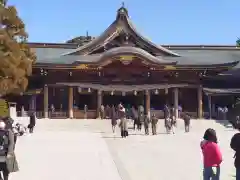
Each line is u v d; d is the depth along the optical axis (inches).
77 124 1688.0
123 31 2089.1
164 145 1006.4
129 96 2203.5
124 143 1043.9
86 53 2134.6
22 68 1550.2
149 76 2075.5
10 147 462.6
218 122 1775.3
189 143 1051.9
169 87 2047.2
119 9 2089.1
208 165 417.4
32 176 594.9
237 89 2155.5
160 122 1727.4
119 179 582.9
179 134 1326.3
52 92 2092.8
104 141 1088.2
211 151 417.4
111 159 772.0
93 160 756.0
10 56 1450.5
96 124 1684.3
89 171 644.1
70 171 641.0
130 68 2064.5
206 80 2252.7
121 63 2044.8
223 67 2030.0
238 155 426.9
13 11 1541.6
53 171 639.1
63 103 2091.5
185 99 2148.1
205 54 2374.5
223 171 659.4
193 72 2086.6
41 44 2345.0
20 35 1608.0
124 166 696.4
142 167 689.0
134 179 586.2
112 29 2089.1
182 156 822.5
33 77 2081.7
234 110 1958.7
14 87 1499.8
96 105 2094.0
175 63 2003.0
